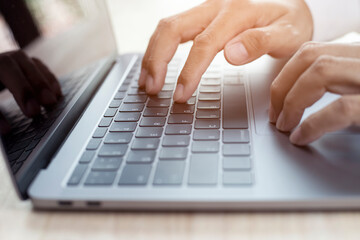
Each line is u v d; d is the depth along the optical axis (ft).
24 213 0.93
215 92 1.43
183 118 1.25
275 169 0.92
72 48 1.52
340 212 0.83
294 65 1.11
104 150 1.08
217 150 1.03
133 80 1.63
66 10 1.55
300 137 0.99
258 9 1.53
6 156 0.91
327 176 0.88
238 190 0.86
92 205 0.89
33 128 1.07
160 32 1.51
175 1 3.12
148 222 0.85
